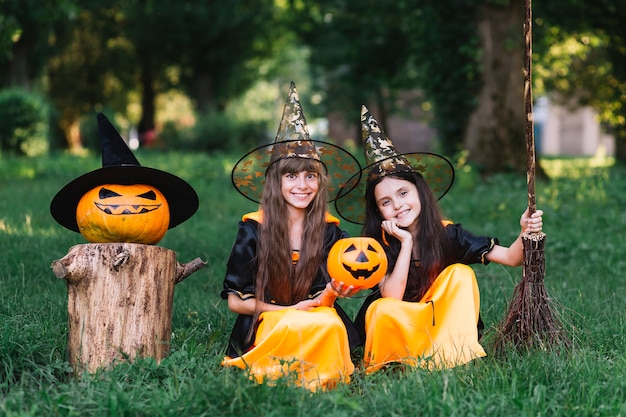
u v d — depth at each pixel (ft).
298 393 11.96
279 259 14.07
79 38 104.73
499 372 12.78
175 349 14.61
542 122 156.35
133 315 13.46
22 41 76.89
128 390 12.49
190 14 97.71
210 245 27.09
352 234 30.76
